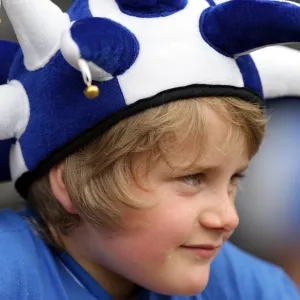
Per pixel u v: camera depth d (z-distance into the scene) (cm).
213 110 213
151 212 215
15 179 250
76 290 246
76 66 191
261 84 244
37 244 246
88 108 213
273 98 283
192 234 220
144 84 208
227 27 213
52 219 248
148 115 208
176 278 225
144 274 227
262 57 255
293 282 348
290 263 358
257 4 208
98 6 222
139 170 213
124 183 214
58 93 219
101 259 242
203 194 221
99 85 209
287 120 324
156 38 212
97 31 187
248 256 334
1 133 231
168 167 212
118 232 223
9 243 234
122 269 235
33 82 228
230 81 217
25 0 218
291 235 348
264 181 340
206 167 215
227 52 220
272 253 358
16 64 243
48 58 222
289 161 334
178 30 215
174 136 208
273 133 329
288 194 340
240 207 350
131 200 213
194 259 225
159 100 208
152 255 221
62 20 224
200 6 226
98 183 218
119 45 193
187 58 211
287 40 212
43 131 225
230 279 311
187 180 219
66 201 233
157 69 208
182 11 221
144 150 210
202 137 210
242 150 228
